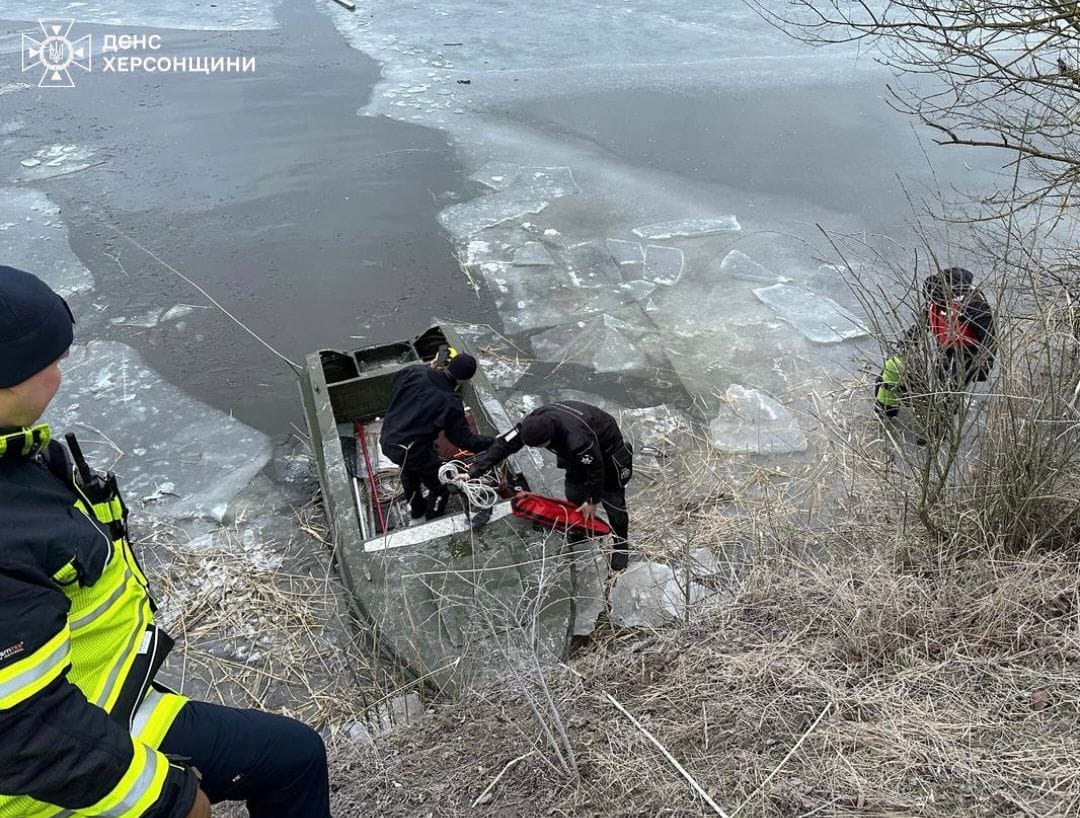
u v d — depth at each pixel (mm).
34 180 10875
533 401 7199
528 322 8242
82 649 1628
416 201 10320
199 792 1644
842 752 2797
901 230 9195
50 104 13023
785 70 13766
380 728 3895
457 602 4316
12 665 1366
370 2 17531
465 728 3344
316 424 5941
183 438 6965
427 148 11531
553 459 6508
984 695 2977
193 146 11688
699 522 5340
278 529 6016
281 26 16234
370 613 4402
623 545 5062
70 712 1423
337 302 8586
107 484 1845
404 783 3072
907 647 3260
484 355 7781
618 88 13289
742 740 2939
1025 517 3783
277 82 13680
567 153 11383
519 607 3967
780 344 7758
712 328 8039
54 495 1611
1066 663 3039
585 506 4691
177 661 4926
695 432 6773
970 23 4809
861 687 3107
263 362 7820
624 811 2738
